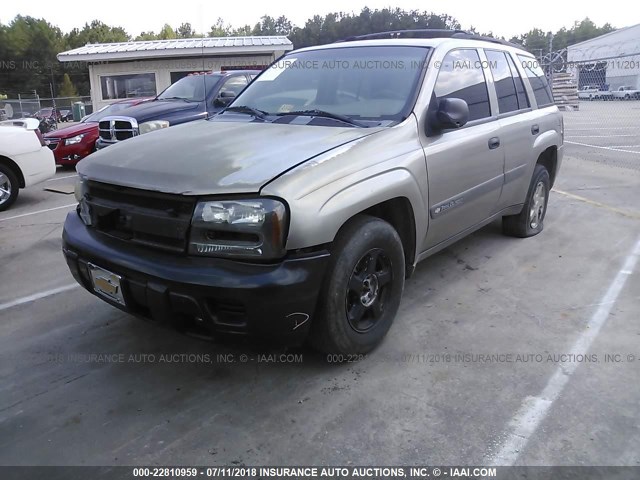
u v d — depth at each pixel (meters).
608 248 5.17
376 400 2.83
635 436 2.54
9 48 56.44
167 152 3.00
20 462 2.42
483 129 4.11
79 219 3.27
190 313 2.62
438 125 3.49
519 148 4.70
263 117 3.71
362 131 3.20
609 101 30.64
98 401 2.86
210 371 3.13
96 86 19.25
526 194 5.15
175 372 3.12
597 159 10.83
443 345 3.38
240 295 2.48
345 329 2.95
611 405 2.78
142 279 2.67
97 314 3.89
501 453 2.45
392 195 3.07
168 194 2.64
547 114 5.35
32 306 4.05
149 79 18.97
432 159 3.45
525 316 3.77
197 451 2.48
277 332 2.62
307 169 2.68
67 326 3.71
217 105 8.99
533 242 5.36
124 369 3.16
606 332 3.53
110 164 2.99
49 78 57.66
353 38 4.59
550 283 4.34
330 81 3.86
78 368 3.18
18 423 2.69
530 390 2.91
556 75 25.08
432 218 3.57
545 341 3.43
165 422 2.69
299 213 2.54
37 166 7.66
